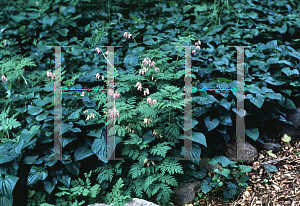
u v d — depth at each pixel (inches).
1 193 109.3
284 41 210.7
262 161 147.3
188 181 134.3
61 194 116.5
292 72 161.9
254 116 159.0
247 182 134.2
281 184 128.6
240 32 199.3
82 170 130.6
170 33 203.6
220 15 225.3
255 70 171.2
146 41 193.0
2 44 214.8
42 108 141.6
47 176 121.7
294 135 159.5
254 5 235.1
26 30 222.8
